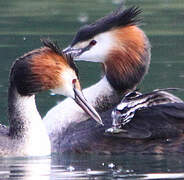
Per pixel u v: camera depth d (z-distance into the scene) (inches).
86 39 656.4
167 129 592.4
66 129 629.3
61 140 618.8
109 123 612.1
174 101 605.9
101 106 650.8
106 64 654.5
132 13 651.5
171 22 1156.5
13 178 520.1
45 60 582.9
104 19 657.6
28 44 984.3
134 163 566.3
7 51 941.2
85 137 608.7
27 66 583.5
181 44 1000.2
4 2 1370.6
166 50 963.3
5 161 570.3
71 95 592.1
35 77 583.5
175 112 594.9
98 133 607.5
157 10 1259.8
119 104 602.9
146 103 601.6
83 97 593.9
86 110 593.6
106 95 650.8
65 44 970.7
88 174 530.0
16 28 1101.1
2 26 1120.2
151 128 594.2
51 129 633.6
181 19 1179.3
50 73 583.5
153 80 801.6
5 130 604.4
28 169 544.4
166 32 1082.1
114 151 598.2
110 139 603.2
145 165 558.6
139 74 653.3
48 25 1125.1
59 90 590.6
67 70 587.8
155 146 593.3
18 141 585.0
